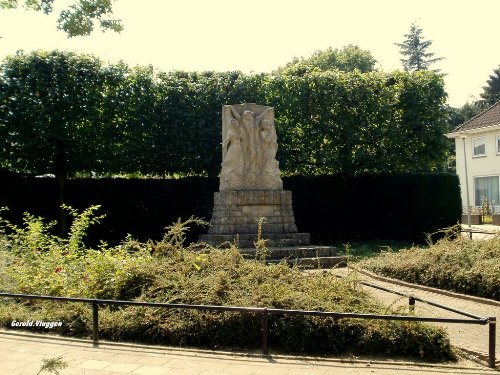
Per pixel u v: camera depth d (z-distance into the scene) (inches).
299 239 628.4
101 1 374.3
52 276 354.6
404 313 275.6
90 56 810.8
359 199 894.4
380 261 539.8
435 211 840.9
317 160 881.5
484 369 237.0
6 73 761.6
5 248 458.6
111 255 383.2
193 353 250.8
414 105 902.4
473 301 401.1
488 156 1398.9
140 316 281.1
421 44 2439.7
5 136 743.7
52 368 147.7
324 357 249.3
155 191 824.3
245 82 859.4
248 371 221.8
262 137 654.5
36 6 387.2
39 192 785.6
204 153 826.8
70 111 763.4
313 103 879.1
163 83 835.4
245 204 623.8
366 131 887.7
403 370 229.6
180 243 377.1
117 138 801.6
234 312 269.3
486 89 2287.2
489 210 1299.2
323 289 304.3
